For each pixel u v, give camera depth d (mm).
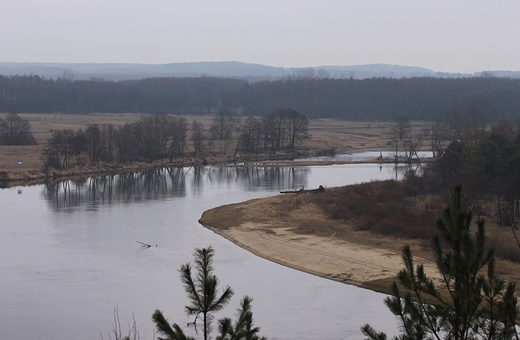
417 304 18422
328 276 46844
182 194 90312
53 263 49562
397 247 54531
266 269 49062
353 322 36438
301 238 59531
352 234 60781
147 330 35000
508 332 16156
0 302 39844
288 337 33781
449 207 16938
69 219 68875
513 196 62969
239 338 18453
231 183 104062
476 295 16266
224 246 57031
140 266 48969
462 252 16750
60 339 33812
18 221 67375
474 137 82500
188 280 18062
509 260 46875
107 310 38531
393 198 75562
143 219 69500
